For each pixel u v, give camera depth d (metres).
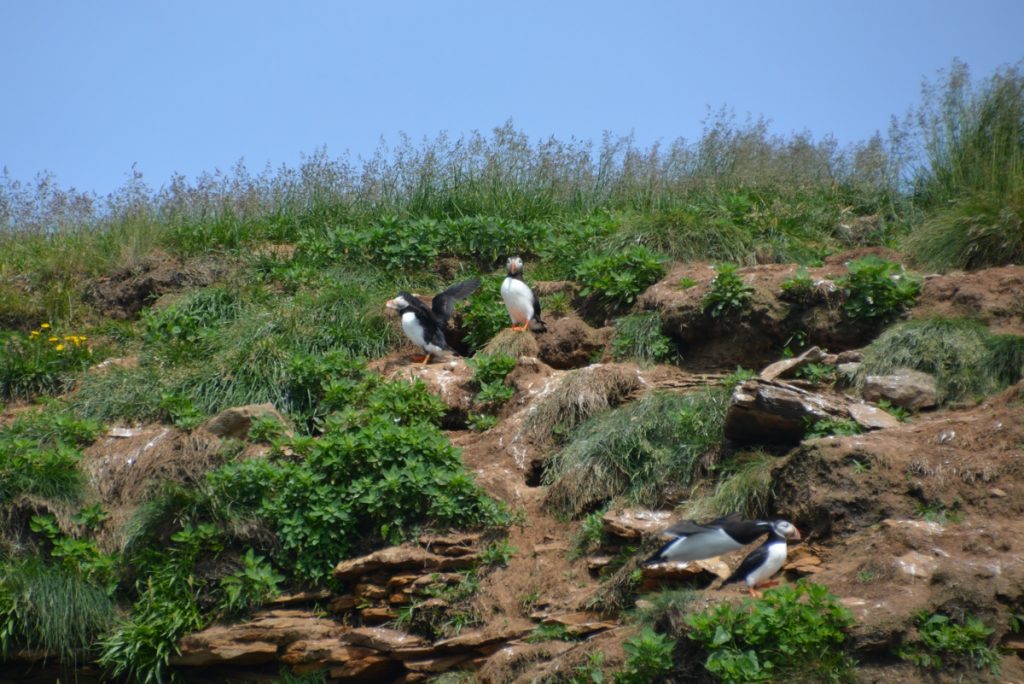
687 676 14.70
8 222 36.66
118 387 25.67
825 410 19.53
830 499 16.92
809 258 29.30
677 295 25.86
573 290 29.22
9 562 20.80
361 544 20.42
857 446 17.36
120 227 35.09
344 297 29.02
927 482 16.80
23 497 21.42
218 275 32.16
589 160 37.09
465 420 24.38
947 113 32.72
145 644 19.27
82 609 19.95
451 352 26.62
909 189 33.91
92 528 21.44
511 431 22.59
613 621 17.16
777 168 35.38
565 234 32.72
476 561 19.34
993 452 17.16
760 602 14.65
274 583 19.88
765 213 32.00
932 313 22.98
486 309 28.14
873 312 23.34
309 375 25.28
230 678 19.34
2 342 29.02
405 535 20.17
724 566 16.91
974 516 16.31
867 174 34.47
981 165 31.03
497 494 21.06
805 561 16.42
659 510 19.61
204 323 29.28
